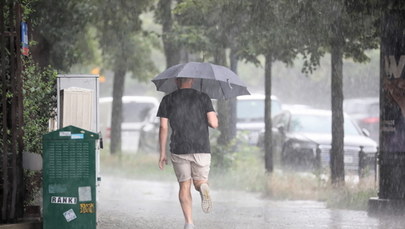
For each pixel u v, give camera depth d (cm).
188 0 4216
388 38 3206
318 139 5678
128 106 10238
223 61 4841
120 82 7012
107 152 7719
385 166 3234
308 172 5653
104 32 5194
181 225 2836
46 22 4150
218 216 3144
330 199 3722
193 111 2470
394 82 3195
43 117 2734
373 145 5600
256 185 4553
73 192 2295
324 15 3628
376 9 3234
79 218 2297
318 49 4294
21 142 2456
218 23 4400
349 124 6066
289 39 3972
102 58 6488
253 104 7650
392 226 2869
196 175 2492
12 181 2422
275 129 6181
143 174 5606
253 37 4159
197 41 4706
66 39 4647
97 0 4706
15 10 2453
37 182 2623
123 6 4947
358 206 3512
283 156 5822
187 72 2484
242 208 3494
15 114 2422
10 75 2462
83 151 2292
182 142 2466
